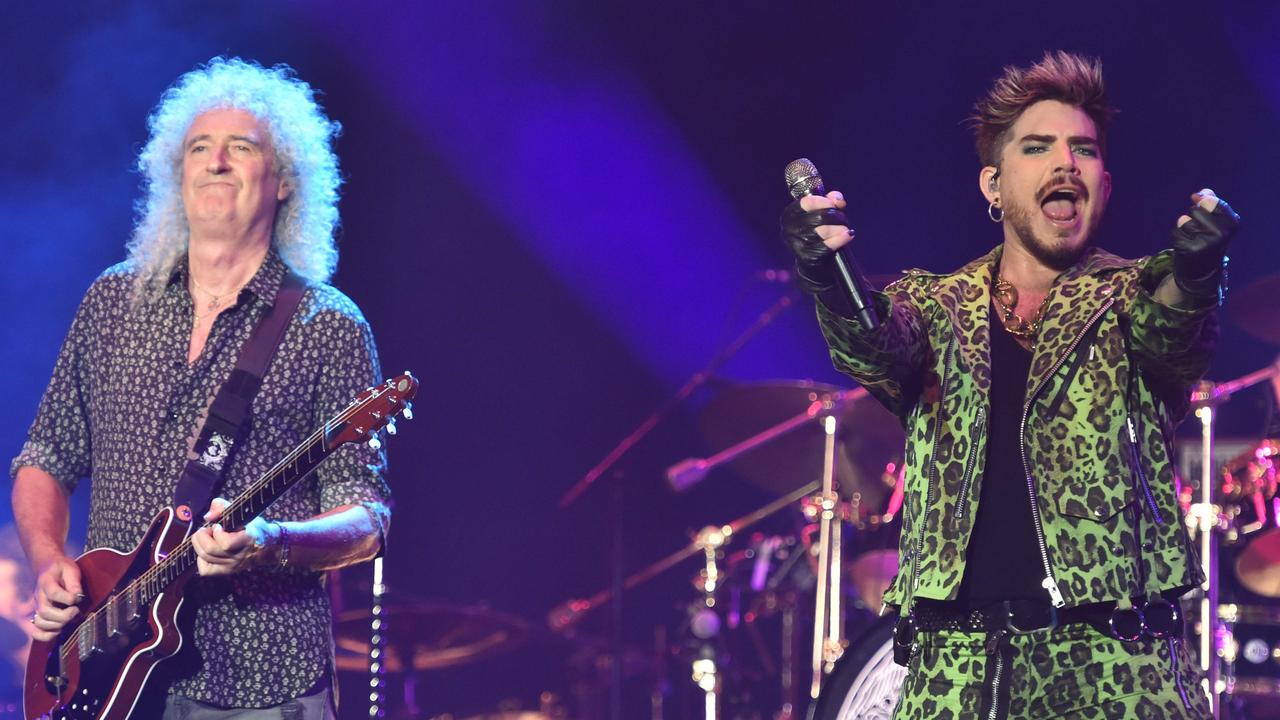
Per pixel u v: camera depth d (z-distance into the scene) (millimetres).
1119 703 3803
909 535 4098
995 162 4379
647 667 11016
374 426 5160
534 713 12250
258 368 5375
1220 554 8500
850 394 9023
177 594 5102
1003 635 3885
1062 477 3898
